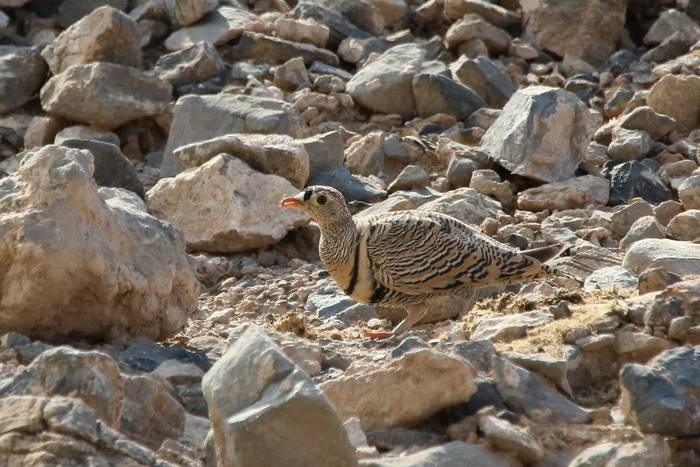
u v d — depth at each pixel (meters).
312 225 16.48
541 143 18.03
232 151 17.00
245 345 7.80
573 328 10.16
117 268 10.41
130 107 19.36
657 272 11.20
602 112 20.80
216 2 22.38
